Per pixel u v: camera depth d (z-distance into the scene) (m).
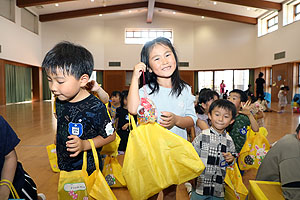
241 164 2.24
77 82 1.09
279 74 12.18
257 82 10.42
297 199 1.12
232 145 1.60
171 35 15.79
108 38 15.68
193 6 13.55
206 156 1.54
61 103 1.21
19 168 1.13
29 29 13.06
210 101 2.16
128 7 13.68
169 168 1.13
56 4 12.59
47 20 13.79
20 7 11.62
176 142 1.14
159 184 1.11
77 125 1.16
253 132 2.29
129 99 1.19
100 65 15.64
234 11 13.48
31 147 3.44
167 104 1.33
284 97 8.52
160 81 1.37
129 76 16.17
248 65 14.59
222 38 15.16
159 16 15.56
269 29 13.47
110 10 13.62
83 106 1.18
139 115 1.17
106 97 1.74
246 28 14.62
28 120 6.25
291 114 7.78
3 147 0.99
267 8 11.69
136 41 15.82
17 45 11.53
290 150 1.22
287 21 11.62
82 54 1.10
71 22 14.92
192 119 1.36
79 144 1.08
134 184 1.12
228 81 15.36
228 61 15.03
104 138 1.20
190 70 15.65
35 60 13.43
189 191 1.95
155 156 1.14
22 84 13.11
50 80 1.07
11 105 11.17
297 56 10.78
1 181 0.99
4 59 10.76
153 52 1.25
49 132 4.61
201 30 15.46
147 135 1.16
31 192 1.16
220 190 1.54
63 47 1.09
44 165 2.64
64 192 1.17
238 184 1.60
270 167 1.35
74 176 1.17
